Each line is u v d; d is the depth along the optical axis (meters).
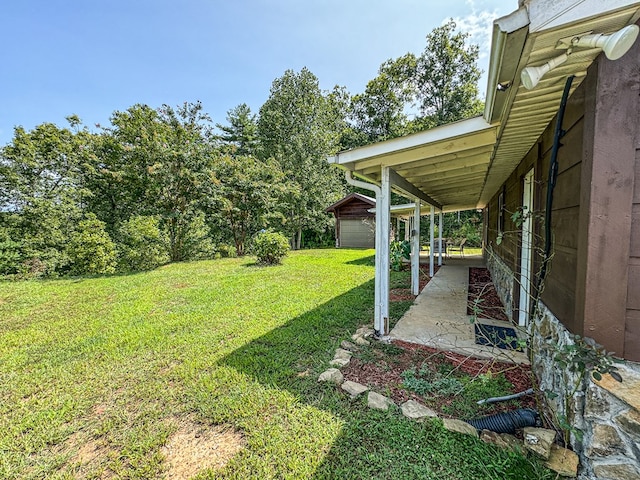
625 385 1.37
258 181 12.70
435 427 1.84
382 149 2.87
